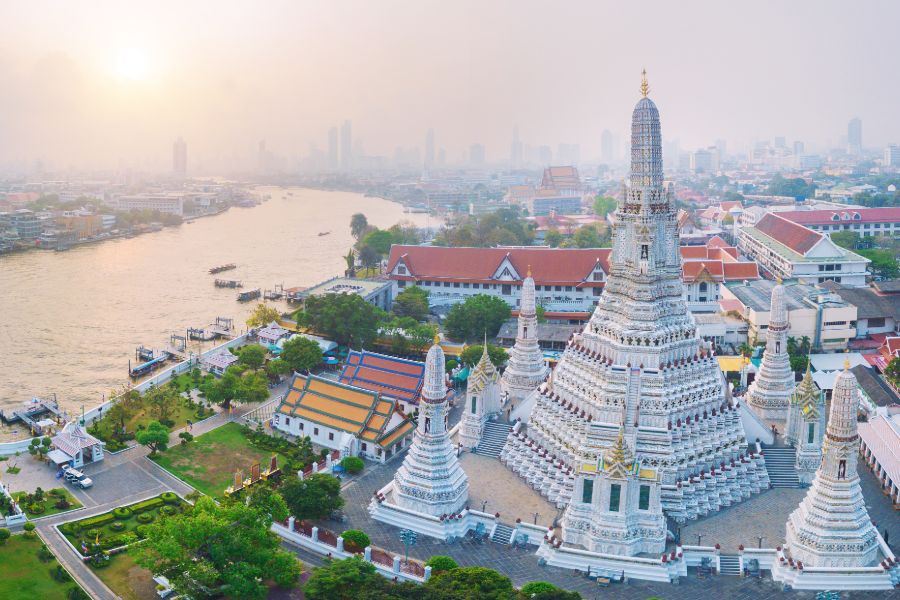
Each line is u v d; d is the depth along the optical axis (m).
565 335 197.38
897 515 120.44
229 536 96.75
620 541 104.75
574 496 108.62
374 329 199.88
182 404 161.62
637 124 117.44
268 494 110.06
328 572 93.81
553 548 107.06
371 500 122.94
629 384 112.88
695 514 114.81
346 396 146.62
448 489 116.62
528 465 127.81
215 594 98.69
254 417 157.25
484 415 140.38
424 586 91.50
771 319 142.62
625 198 120.31
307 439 144.38
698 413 119.50
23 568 103.50
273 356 195.25
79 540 110.50
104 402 172.88
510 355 173.25
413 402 154.25
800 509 107.50
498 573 95.81
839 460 102.44
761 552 106.62
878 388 159.12
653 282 117.88
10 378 189.38
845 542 101.44
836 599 98.38
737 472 120.75
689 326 121.56
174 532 95.69
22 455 139.25
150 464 135.75
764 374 143.88
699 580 103.69
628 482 104.12
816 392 125.62
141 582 102.19
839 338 194.25
